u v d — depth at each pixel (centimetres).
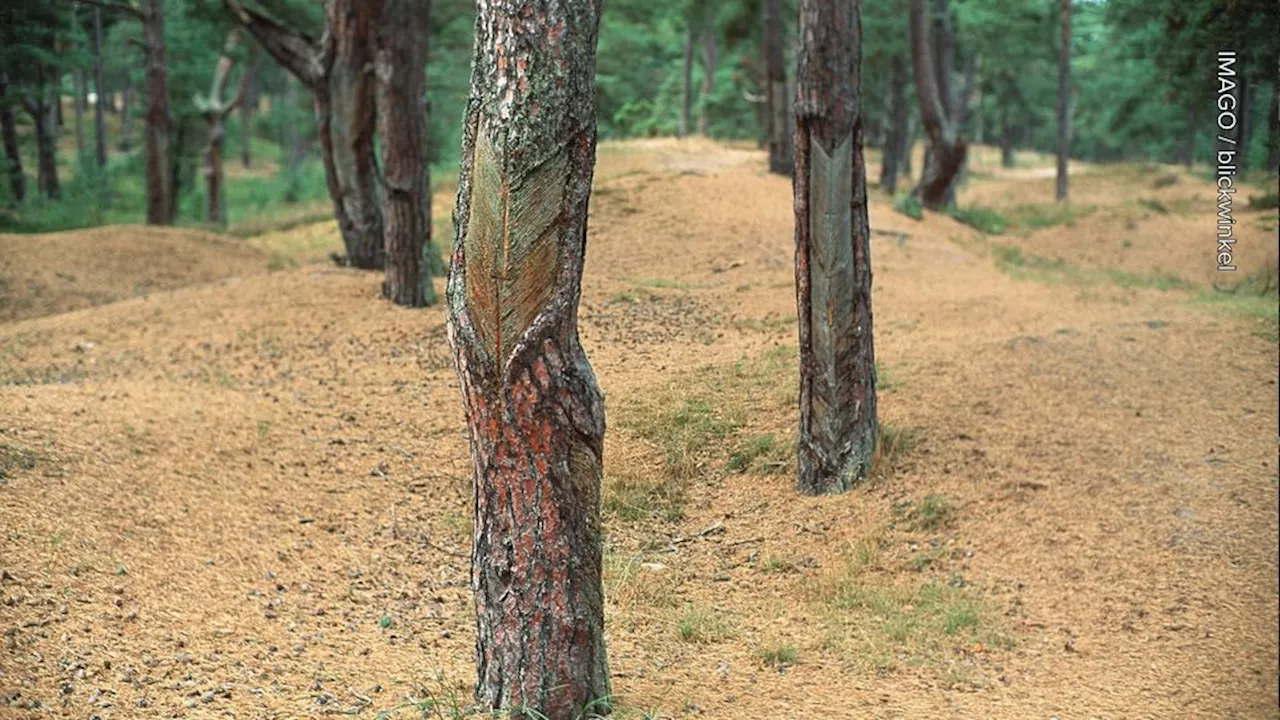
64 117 5472
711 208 1770
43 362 1135
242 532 744
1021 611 701
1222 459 863
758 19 3067
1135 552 755
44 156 3080
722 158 2569
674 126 4391
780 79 2264
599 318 1214
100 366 1124
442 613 670
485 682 499
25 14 2350
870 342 862
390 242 1307
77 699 499
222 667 555
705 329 1182
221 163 2991
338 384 1057
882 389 979
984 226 2361
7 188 2648
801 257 851
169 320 1269
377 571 724
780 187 1988
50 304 1608
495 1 467
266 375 1087
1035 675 614
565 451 480
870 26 2952
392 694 534
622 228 1675
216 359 1138
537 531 480
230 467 842
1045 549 763
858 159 845
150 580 647
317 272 1478
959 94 3866
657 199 1808
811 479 855
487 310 471
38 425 836
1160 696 582
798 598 721
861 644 648
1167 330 1152
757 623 680
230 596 651
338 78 1479
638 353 1098
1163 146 3891
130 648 561
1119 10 1432
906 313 1268
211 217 2969
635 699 533
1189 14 1231
